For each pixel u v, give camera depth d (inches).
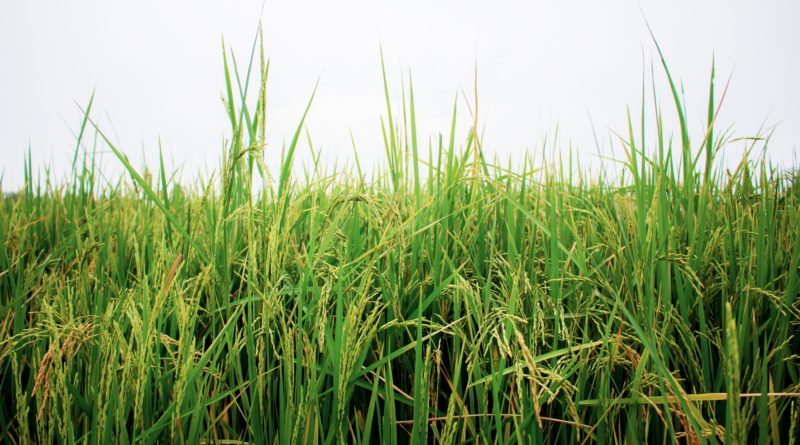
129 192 72.0
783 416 46.5
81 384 46.9
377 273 46.9
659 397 42.2
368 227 53.5
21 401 41.7
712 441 39.8
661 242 47.3
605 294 49.5
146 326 42.5
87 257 59.7
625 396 46.6
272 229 42.3
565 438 45.2
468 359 43.4
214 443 43.8
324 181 62.3
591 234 56.7
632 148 51.0
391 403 42.6
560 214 55.8
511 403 44.3
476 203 55.5
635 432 44.0
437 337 49.5
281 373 42.6
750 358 46.8
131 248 62.1
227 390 44.5
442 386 48.9
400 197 57.1
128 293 47.8
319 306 42.2
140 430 41.8
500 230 56.5
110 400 42.1
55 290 56.4
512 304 43.2
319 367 44.6
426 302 44.9
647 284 45.2
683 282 49.3
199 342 48.0
